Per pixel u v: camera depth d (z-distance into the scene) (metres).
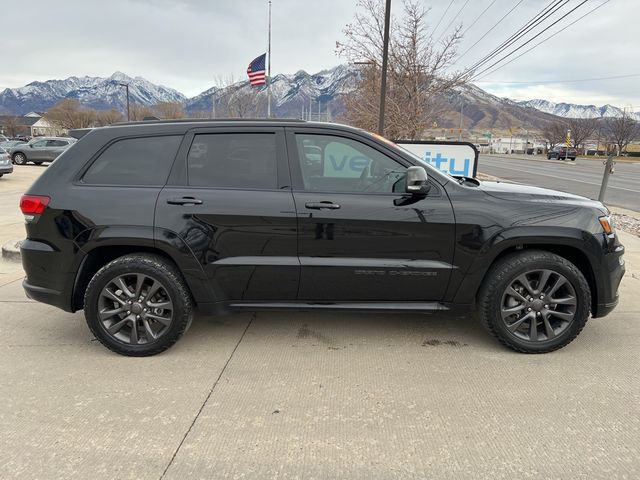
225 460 2.56
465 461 2.56
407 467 2.51
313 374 3.48
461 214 3.62
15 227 8.73
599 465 2.53
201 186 3.67
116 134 3.78
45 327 4.33
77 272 3.68
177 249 3.59
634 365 3.63
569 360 3.71
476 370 3.55
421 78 19.64
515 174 29.20
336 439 2.74
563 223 3.62
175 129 3.78
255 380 3.39
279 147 3.73
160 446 2.67
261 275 3.68
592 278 3.79
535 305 3.72
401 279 3.69
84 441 2.71
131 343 3.73
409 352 3.85
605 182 7.93
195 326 4.38
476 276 3.68
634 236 8.70
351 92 27.45
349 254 3.66
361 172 3.76
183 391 3.24
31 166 25.47
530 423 2.90
